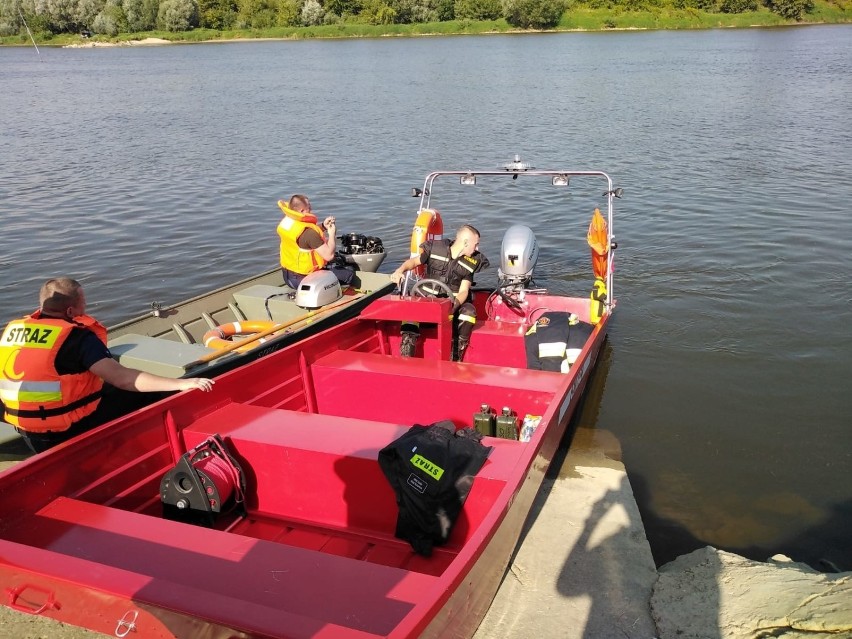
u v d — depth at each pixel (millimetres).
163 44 73000
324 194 13656
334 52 54188
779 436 5277
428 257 5629
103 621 2363
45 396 3594
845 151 16047
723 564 3691
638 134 18984
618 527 4055
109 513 3023
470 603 2691
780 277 8531
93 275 9453
